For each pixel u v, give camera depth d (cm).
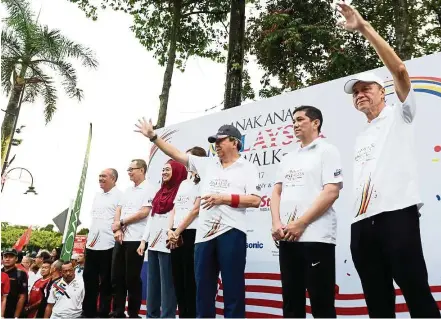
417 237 214
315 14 950
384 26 903
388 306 222
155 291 400
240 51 776
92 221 461
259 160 454
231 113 500
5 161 1209
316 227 253
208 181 314
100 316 434
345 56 859
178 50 1033
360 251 231
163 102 804
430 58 352
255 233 437
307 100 425
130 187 448
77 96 1280
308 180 271
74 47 1255
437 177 331
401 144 230
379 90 251
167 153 343
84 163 900
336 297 366
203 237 295
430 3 902
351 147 381
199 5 983
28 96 1362
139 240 418
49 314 555
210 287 287
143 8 1000
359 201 237
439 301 317
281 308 401
